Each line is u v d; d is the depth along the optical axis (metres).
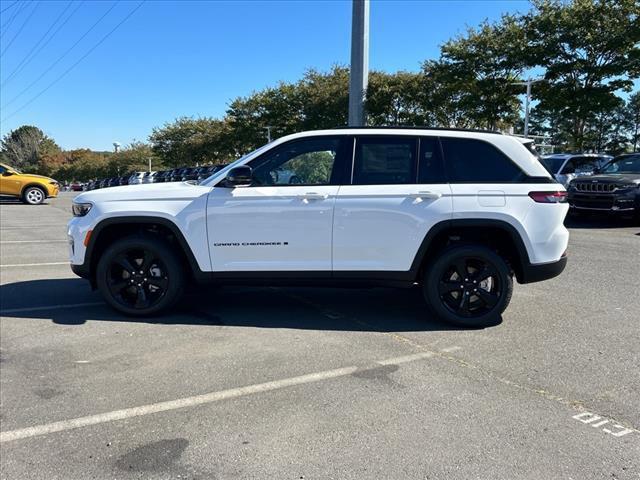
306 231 5.13
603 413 3.46
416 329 5.19
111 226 5.48
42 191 23.50
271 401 3.64
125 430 3.28
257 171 5.29
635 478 2.77
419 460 2.93
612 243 10.34
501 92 24.84
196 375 4.08
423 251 5.08
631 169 13.77
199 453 3.02
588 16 21.52
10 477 2.82
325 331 5.12
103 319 5.50
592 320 5.45
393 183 5.13
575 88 22.55
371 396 3.71
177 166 62.31
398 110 30.59
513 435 3.19
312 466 2.88
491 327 5.24
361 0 13.48
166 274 5.44
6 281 7.29
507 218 4.99
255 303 6.12
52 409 3.56
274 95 40.31
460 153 5.17
